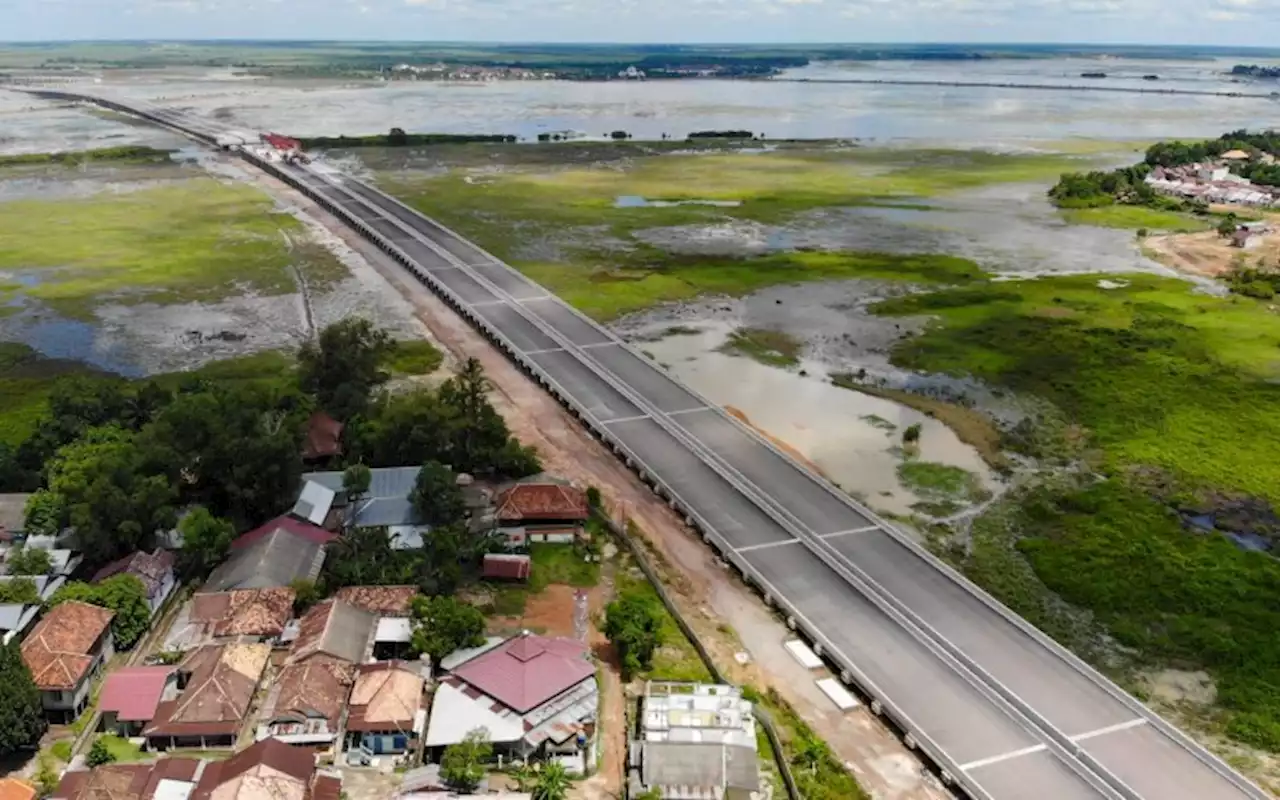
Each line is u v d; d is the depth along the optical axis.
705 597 70.50
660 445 91.88
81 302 136.38
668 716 55.81
